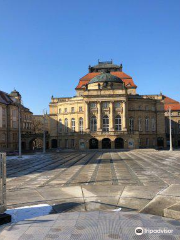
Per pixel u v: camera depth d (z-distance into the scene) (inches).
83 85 3503.9
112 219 374.9
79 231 328.8
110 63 4094.5
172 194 503.2
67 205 468.4
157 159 1475.1
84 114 2800.2
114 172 913.5
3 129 2738.7
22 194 566.6
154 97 3255.4
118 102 2783.0
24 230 338.0
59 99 3339.1
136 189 594.9
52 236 314.2
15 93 3272.6
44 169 1061.8
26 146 3149.6
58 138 3189.0
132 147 2610.7
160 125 3193.9
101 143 2632.9
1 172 386.9
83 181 731.4
